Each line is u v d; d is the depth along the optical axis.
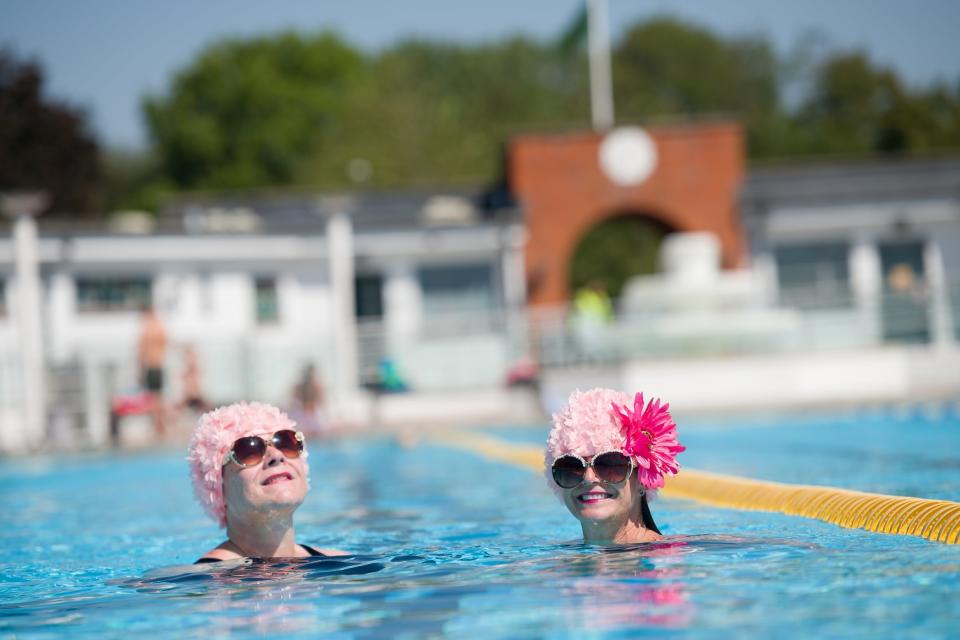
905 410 22.70
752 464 12.84
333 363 29.09
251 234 33.97
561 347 30.06
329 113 76.31
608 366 29.39
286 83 76.00
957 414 20.97
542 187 38.91
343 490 12.04
